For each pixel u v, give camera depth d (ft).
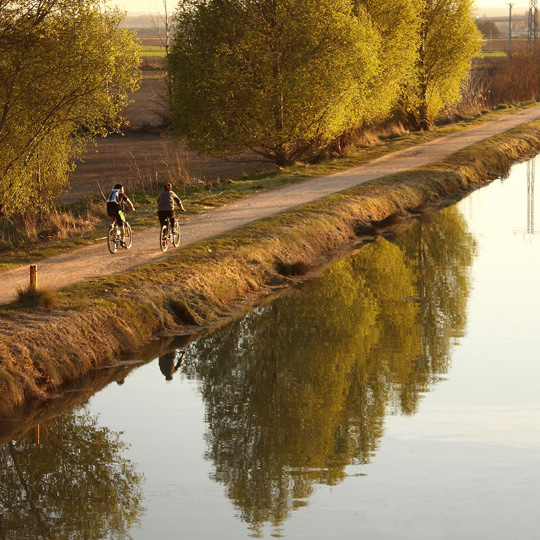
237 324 86.84
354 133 208.23
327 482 51.55
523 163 212.23
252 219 121.19
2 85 113.70
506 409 63.57
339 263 115.14
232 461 55.16
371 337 83.46
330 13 163.73
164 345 79.30
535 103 347.97
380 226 137.49
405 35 204.74
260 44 161.27
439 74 245.45
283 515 47.62
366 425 61.05
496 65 417.69
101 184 181.47
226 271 96.37
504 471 52.75
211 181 168.66
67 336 71.20
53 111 117.08
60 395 66.64
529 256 119.14
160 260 95.04
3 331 68.18
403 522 46.37
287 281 104.01
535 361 75.31
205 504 49.70
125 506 49.16
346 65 164.55
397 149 206.80
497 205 159.02
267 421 62.49
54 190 135.33
